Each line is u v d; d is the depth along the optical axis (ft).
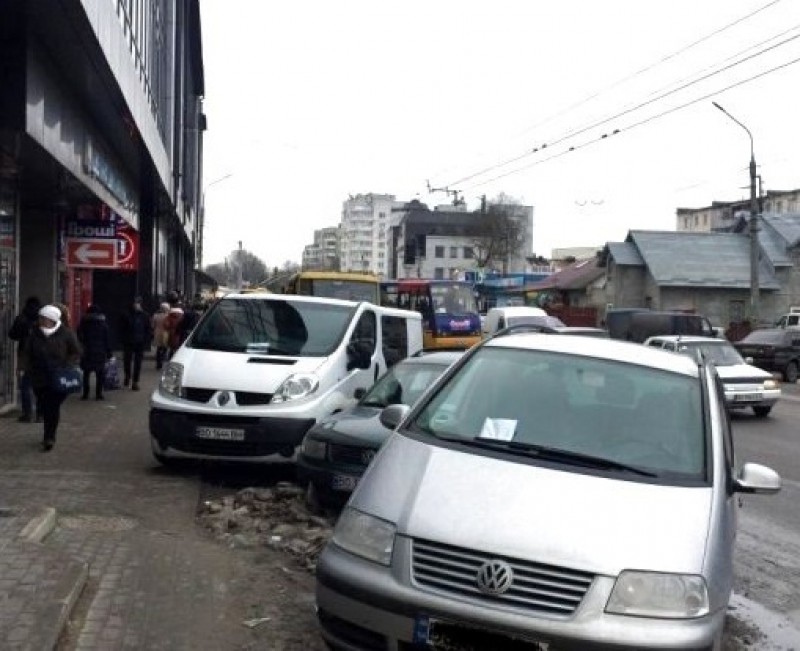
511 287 241.76
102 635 16.66
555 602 12.90
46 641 14.96
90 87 42.63
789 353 98.99
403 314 48.83
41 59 34.99
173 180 111.24
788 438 51.98
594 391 17.78
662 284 185.06
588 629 12.62
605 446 16.29
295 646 16.96
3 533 21.18
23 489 28.35
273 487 30.68
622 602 12.85
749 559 25.41
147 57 62.13
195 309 105.40
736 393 61.00
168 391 32.12
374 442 25.96
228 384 31.50
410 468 15.40
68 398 54.29
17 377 48.06
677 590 13.04
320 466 26.55
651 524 13.91
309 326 35.29
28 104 32.53
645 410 17.24
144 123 58.70
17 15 31.37
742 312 190.39
